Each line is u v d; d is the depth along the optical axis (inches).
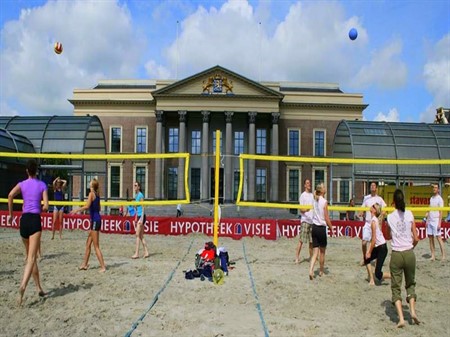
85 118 1390.3
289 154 2338.8
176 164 2308.1
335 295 372.2
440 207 577.9
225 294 363.9
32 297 342.6
